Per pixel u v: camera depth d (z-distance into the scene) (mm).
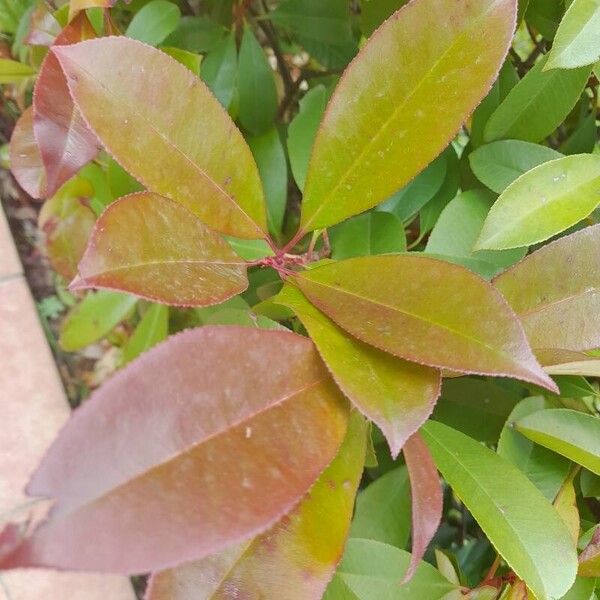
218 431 153
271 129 334
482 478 230
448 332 171
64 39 229
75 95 174
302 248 306
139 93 183
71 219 383
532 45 333
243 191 208
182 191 196
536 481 259
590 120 291
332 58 365
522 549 215
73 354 658
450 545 359
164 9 311
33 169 274
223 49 347
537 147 272
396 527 280
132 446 139
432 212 317
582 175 231
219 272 184
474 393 302
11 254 644
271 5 395
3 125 633
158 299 162
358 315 182
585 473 270
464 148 311
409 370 175
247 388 162
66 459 130
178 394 149
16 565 115
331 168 209
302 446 161
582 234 210
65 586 613
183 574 168
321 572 173
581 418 248
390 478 287
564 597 240
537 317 213
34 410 634
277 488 150
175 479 140
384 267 187
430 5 186
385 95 197
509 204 230
